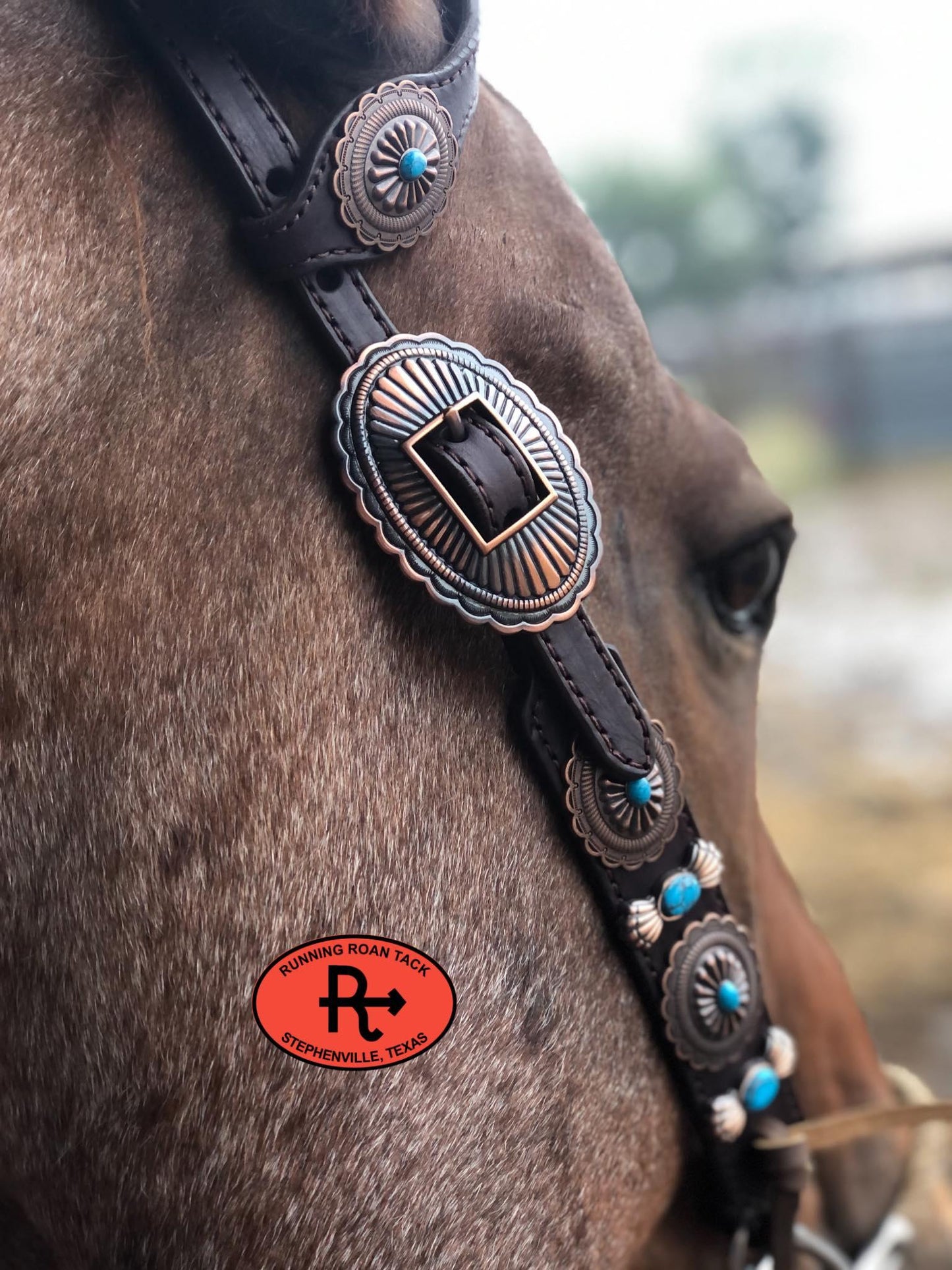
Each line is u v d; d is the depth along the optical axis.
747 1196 0.89
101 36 0.68
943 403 15.38
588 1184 0.76
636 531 0.82
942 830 4.37
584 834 0.74
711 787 0.88
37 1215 0.75
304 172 0.66
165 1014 0.68
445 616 0.72
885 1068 1.30
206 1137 0.69
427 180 0.69
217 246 0.67
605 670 0.74
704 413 0.89
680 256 23.53
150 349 0.66
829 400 15.98
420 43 0.73
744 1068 0.85
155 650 0.67
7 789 0.68
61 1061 0.70
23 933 0.69
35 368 0.65
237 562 0.68
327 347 0.68
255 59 0.69
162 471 0.66
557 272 0.78
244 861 0.68
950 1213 1.17
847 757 5.26
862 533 10.27
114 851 0.68
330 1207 0.69
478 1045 0.72
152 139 0.67
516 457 0.70
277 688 0.68
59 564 0.65
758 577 0.92
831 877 4.07
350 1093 0.69
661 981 0.79
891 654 6.73
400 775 0.70
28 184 0.65
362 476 0.67
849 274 22.12
